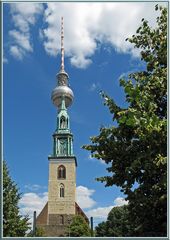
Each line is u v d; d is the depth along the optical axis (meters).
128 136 16.05
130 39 17.98
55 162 122.75
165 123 13.52
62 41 157.88
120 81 15.07
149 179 15.14
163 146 14.21
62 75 155.25
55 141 126.81
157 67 16.73
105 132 16.56
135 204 15.35
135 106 13.95
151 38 17.58
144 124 11.92
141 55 17.70
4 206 35.69
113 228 66.88
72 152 126.19
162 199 13.95
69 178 121.38
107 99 16.30
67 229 99.50
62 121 129.62
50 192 120.06
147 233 15.03
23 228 36.56
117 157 16.09
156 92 15.81
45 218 118.38
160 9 17.09
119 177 16.11
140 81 16.20
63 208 118.38
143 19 17.77
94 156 16.41
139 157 14.49
